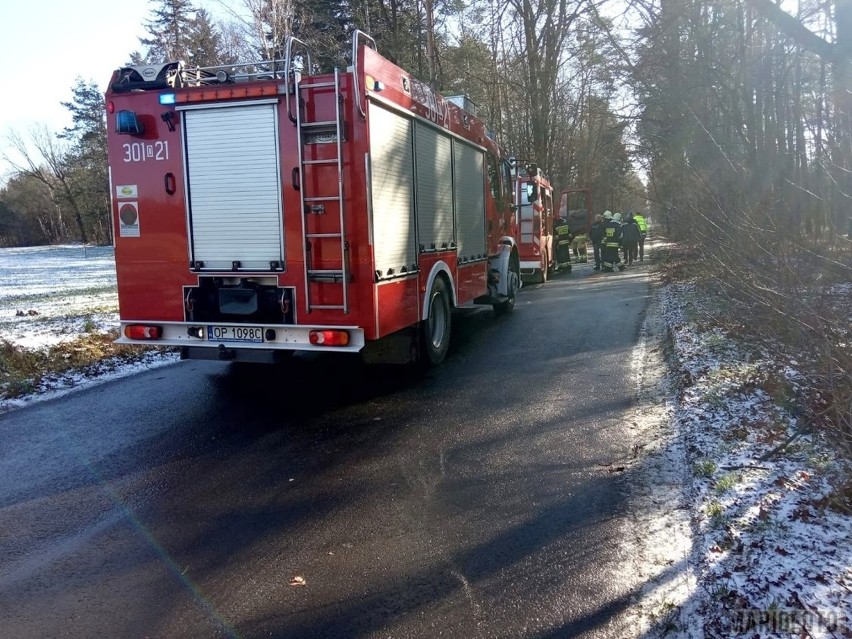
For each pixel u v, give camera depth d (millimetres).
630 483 4770
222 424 6535
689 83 11422
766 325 6203
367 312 6516
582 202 36531
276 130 6547
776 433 5102
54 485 5090
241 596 3504
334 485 4941
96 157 68875
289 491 4859
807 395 5461
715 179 9430
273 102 6512
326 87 6391
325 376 8422
